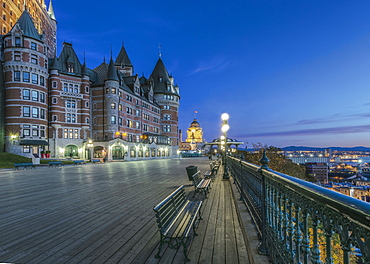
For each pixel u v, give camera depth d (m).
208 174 13.75
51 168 25.39
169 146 69.06
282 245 2.59
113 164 33.50
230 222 5.89
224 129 14.83
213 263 3.83
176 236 3.86
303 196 1.91
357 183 112.25
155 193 9.99
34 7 69.38
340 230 1.32
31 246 4.51
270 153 57.19
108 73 49.03
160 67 77.75
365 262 1.04
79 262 3.88
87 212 6.95
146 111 63.88
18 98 38.25
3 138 37.94
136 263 3.85
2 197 9.20
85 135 47.75
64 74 45.53
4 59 38.47
